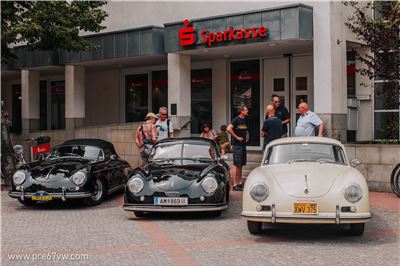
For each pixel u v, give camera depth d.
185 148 10.96
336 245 7.39
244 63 17.97
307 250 7.12
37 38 14.98
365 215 7.36
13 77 24.47
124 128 17.58
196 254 6.99
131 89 20.94
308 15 13.91
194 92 19.17
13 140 21.52
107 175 11.86
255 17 14.28
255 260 6.63
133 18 19.78
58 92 23.66
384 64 12.61
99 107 21.94
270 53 16.61
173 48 16.05
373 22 12.86
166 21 18.84
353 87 15.94
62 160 11.98
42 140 15.12
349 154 12.65
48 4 14.63
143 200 9.20
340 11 14.21
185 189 9.16
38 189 10.69
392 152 12.09
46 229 8.85
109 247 7.48
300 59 16.77
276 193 7.49
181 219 9.57
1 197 12.76
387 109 15.37
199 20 15.38
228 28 14.75
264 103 17.58
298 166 8.26
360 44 14.66
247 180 7.95
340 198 7.34
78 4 15.76
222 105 18.28
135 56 17.11
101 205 11.49
